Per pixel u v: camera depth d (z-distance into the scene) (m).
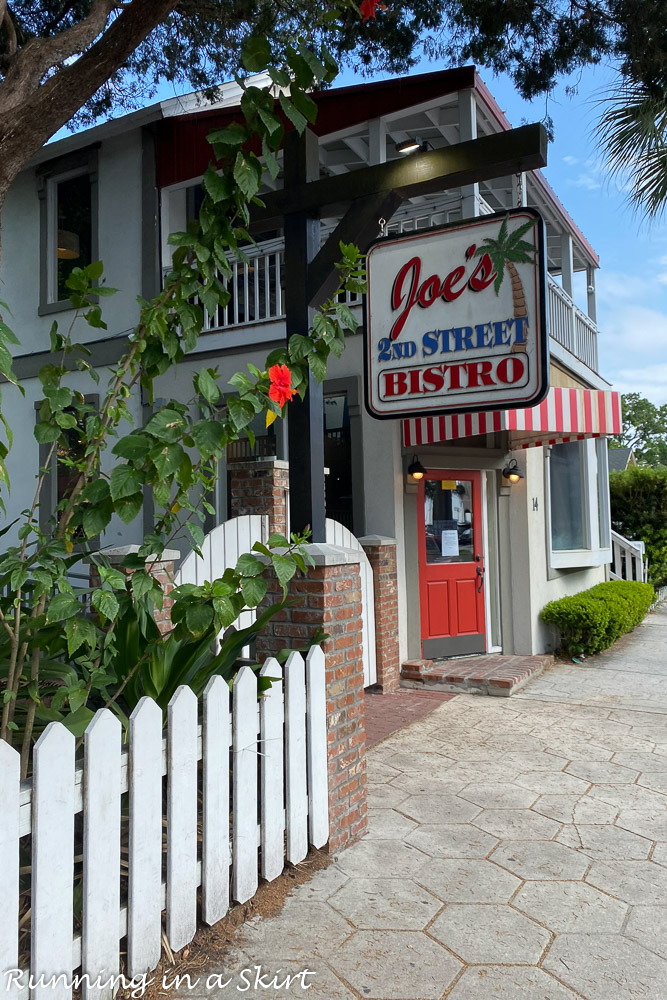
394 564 7.71
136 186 10.62
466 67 8.03
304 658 3.84
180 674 3.61
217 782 3.06
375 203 4.30
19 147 4.63
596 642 9.18
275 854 3.42
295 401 4.36
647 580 15.88
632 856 3.81
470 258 4.21
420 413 4.34
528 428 7.32
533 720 6.46
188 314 3.26
